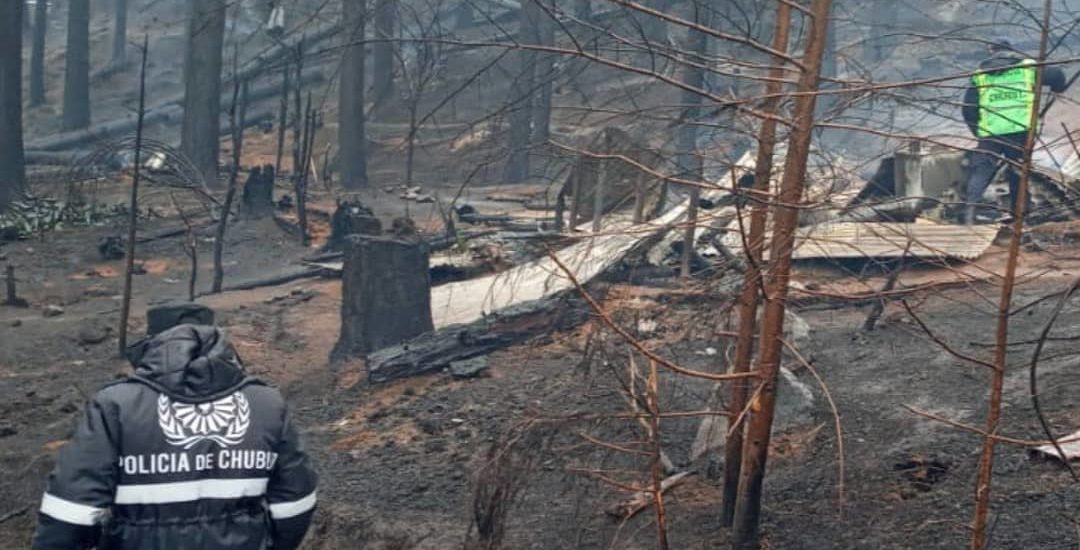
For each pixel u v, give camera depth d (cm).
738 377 439
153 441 340
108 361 1074
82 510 330
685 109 469
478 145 518
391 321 970
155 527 339
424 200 2078
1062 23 383
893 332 820
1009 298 371
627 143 478
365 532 613
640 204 541
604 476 514
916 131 537
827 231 605
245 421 351
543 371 848
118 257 1698
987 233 1034
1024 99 454
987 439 373
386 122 2831
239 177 2723
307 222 1862
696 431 683
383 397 870
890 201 429
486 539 484
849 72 548
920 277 919
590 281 585
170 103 3919
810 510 552
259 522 351
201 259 1675
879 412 668
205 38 2514
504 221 1678
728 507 543
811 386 732
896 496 549
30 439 852
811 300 813
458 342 909
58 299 1420
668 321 664
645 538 548
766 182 471
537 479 584
